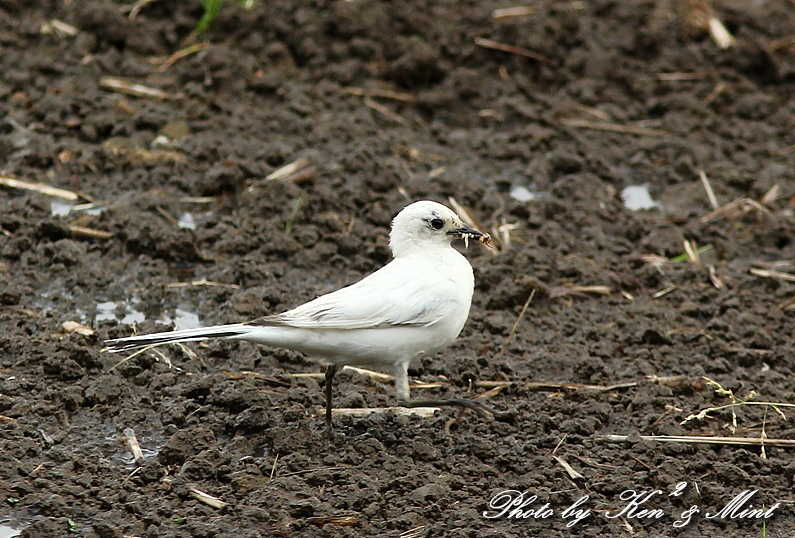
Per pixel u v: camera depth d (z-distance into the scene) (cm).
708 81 1870
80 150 1556
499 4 1989
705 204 1580
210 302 1278
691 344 1242
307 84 1803
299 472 960
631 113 1798
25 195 1461
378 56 1855
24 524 877
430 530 890
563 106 1791
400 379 1005
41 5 1881
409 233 1024
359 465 973
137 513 895
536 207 1532
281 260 1391
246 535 870
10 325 1186
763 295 1362
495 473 981
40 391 1063
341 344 959
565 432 1052
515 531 897
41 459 956
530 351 1220
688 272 1401
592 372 1166
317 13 1892
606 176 1638
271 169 1552
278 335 947
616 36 1952
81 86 1703
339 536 877
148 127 1631
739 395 1136
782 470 999
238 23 1861
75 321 1213
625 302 1345
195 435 988
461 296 998
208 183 1502
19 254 1330
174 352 1154
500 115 1767
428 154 1653
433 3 1975
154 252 1365
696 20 1953
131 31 1828
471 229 1027
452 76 1819
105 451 988
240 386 1095
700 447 1034
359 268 1389
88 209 1449
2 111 1622
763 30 1991
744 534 919
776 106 1836
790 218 1530
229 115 1695
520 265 1380
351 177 1559
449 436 1029
